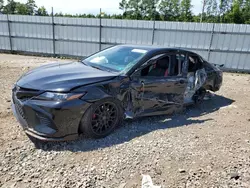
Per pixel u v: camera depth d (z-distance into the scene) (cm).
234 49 1123
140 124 369
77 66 361
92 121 294
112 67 355
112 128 321
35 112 261
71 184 215
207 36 1143
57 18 1338
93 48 1338
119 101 317
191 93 466
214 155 281
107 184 219
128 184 220
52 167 238
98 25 1288
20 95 277
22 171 229
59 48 1397
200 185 223
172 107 404
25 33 1426
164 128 360
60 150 270
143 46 408
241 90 706
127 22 1238
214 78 518
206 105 524
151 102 363
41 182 215
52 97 261
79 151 272
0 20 1440
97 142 297
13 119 345
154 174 237
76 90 274
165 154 277
